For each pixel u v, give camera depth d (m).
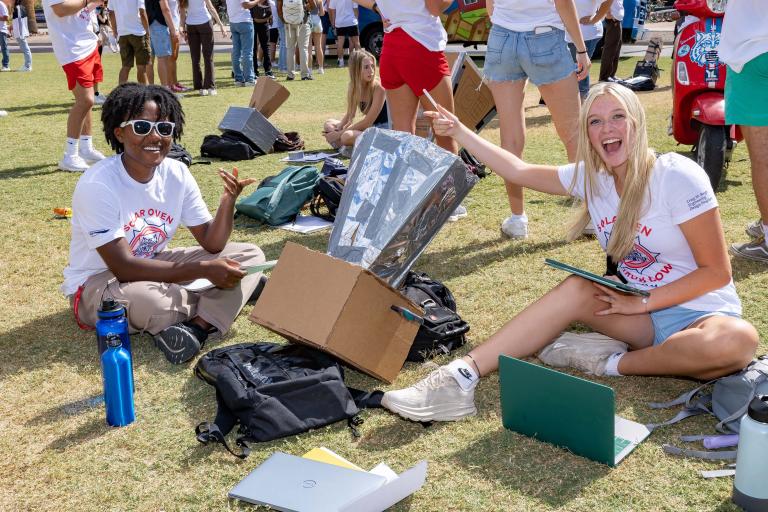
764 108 4.23
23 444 2.91
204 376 3.18
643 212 3.03
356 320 3.15
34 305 4.23
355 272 3.12
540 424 2.80
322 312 3.13
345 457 2.79
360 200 3.80
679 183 2.94
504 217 5.55
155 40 11.91
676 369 2.97
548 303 3.09
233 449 2.84
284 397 2.94
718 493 2.49
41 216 5.84
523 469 2.66
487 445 2.83
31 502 2.57
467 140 3.58
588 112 3.03
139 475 2.70
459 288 4.31
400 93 5.32
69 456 2.83
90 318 3.74
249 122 7.82
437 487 2.58
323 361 3.21
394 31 5.10
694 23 5.66
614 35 11.15
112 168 3.65
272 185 5.66
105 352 2.97
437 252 4.90
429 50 5.05
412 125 5.47
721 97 5.55
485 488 2.57
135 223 3.71
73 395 3.27
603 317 3.19
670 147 7.40
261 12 14.32
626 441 2.78
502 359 2.79
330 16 16.05
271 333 3.81
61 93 13.02
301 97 11.83
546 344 3.34
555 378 2.64
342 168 6.11
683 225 2.96
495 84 4.93
